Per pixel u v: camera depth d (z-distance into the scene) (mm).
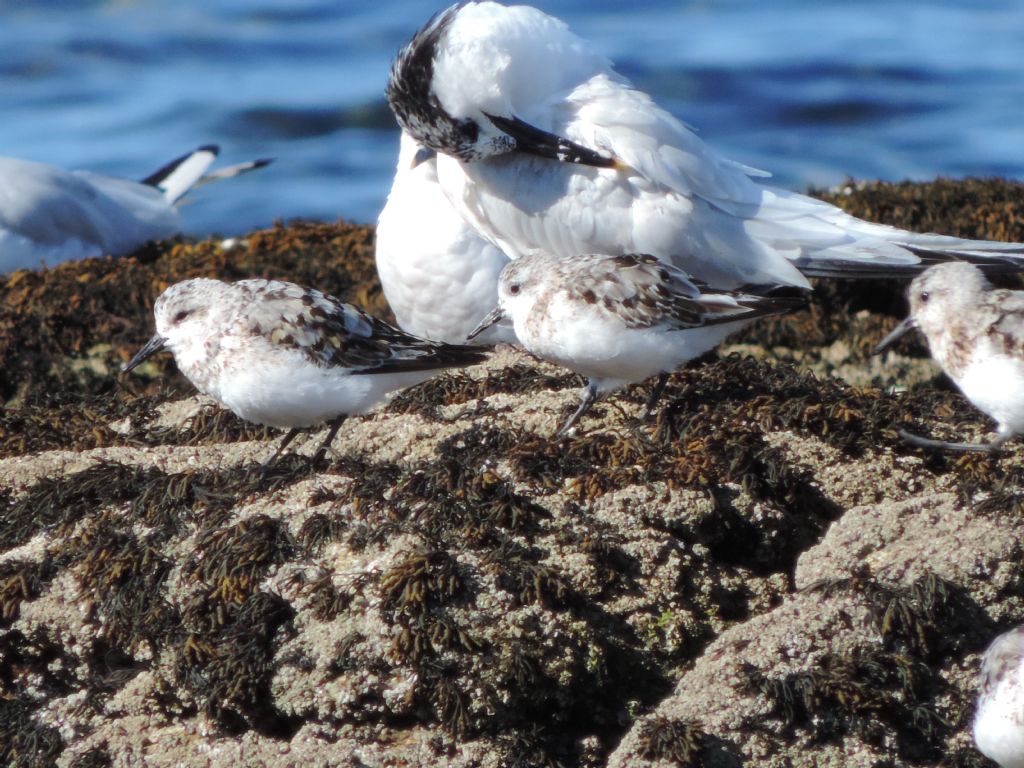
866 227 13688
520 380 12711
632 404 12023
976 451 11086
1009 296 10672
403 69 13359
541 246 13703
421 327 14680
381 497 10352
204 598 9953
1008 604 9602
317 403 10656
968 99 36969
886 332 16469
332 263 19203
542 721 9703
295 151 35750
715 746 9094
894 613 9414
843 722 9227
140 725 9883
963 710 9344
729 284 13352
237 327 10539
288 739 9758
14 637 10375
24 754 9992
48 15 45281
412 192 14211
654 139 13195
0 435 12883
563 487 10461
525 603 9609
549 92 13586
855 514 10164
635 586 10039
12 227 20844
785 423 11398
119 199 22922
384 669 9508
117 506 10891
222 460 11570
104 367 16891
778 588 10391
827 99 37094
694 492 10375
